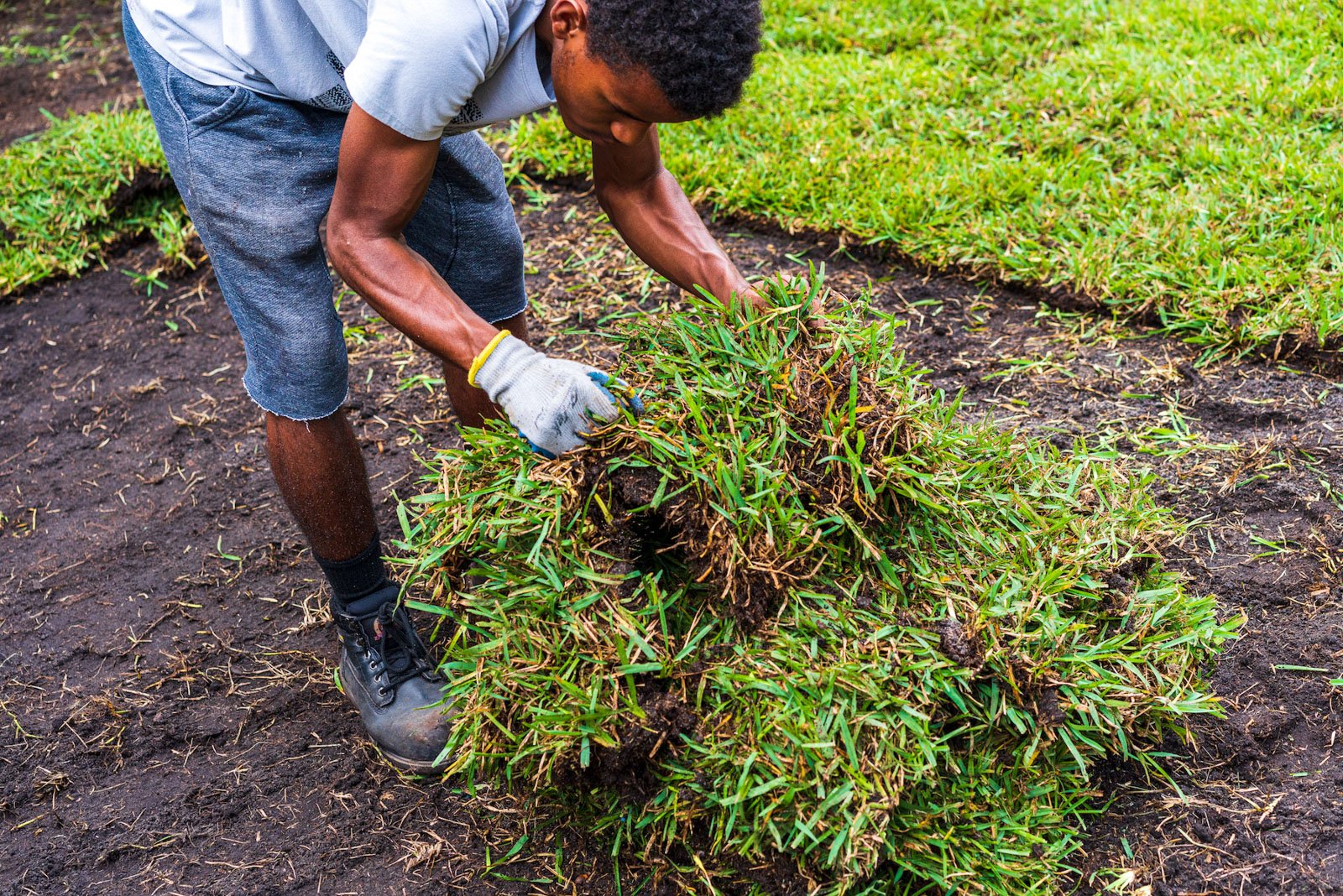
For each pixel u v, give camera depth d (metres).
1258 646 2.56
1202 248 3.64
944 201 4.05
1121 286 3.61
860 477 2.13
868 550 2.12
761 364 2.21
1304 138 4.13
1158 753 2.30
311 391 2.24
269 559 3.14
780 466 2.11
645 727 2.01
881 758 1.93
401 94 1.79
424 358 3.82
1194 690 2.29
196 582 3.08
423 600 2.84
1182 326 3.51
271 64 2.08
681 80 1.71
